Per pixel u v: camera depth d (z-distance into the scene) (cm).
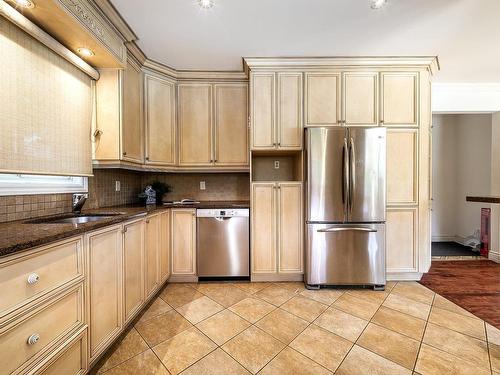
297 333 186
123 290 177
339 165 255
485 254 373
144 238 213
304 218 273
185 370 150
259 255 277
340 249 259
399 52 261
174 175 338
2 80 145
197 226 279
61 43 186
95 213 200
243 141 305
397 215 276
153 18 203
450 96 347
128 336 183
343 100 273
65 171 193
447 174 466
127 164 240
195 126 302
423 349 168
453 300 237
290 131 276
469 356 161
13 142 152
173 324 198
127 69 238
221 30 221
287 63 272
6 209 155
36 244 103
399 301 235
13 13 144
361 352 165
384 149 256
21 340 100
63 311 122
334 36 231
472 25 215
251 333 186
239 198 339
